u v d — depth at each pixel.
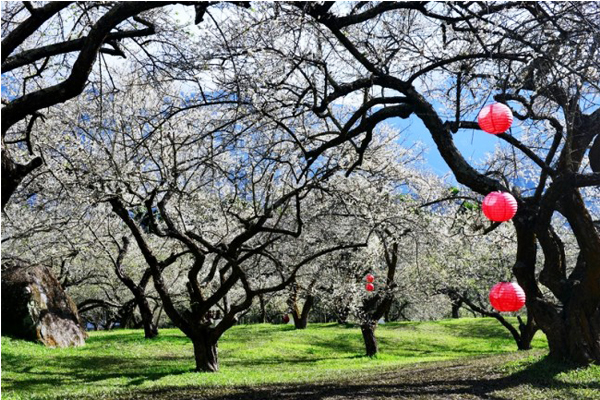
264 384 14.55
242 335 32.62
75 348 25.81
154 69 12.30
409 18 14.31
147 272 30.23
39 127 17.58
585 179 13.14
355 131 14.35
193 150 18.61
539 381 12.05
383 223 19.38
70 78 9.72
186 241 18.30
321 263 22.08
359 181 20.28
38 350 23.33
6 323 24.78
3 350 21.77
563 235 29.42
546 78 12.50
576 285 14.02
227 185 19.14
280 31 12.58
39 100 9.73
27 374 18.52
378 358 25.78
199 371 19.50
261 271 24.33
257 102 13.05
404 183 22.09
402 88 13.73
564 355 13.86
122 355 23.80
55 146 17.47
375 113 14.25
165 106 18.66
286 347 28.61
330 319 51.75
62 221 19.06
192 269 18.97
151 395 12.36
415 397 10.69
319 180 16.83
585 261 13.54
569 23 12.64
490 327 36.81
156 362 22.33
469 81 14.03
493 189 12.98
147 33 10.92
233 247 17.59
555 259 14.34
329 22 12.55
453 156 13.31
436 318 52.19
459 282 29.56
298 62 13.13
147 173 17.97
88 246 24.72
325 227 21.05
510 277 32.03
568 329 13.91
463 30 12.63
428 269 28.14
